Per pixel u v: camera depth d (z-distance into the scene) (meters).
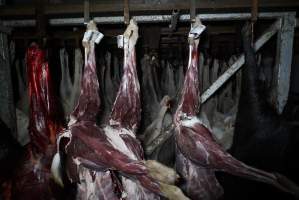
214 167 1.85
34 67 1.98
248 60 2.07
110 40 3.21
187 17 2.19
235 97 3.13
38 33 2.01
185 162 1.98
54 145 2.03
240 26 2.64
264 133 2.10
